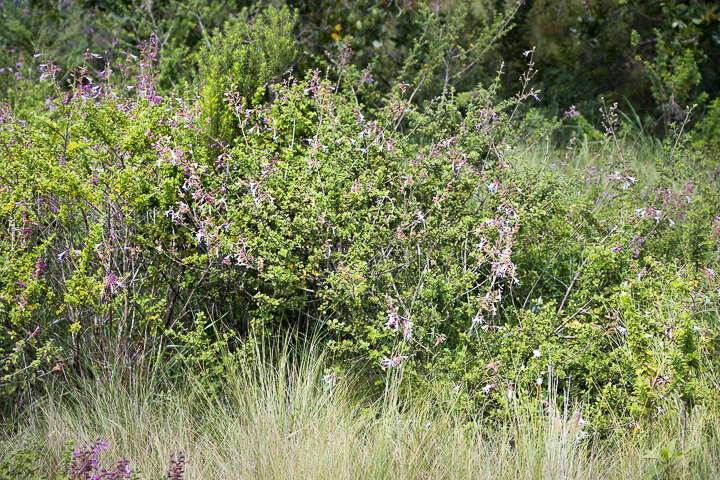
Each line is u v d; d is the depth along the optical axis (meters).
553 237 4.76
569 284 4.54
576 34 9.38
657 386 3.59
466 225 4.16
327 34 7.56
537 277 4.53
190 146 4.15
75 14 8.74
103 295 3.88
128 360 3.95
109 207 4.04
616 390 3.71
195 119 4.39
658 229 5.07
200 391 3.85
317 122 4.78
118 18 8.16
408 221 4.10
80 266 3.81
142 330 4.09
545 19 9.45
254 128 4.42
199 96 4.77
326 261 4.14
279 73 5.18
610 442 3.58
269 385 3.79
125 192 3.92
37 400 3.84
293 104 4.58
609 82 10.12
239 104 4.65
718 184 6.85
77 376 3.96
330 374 3.85
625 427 3.60
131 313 4.14
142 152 4.22
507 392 3.66
